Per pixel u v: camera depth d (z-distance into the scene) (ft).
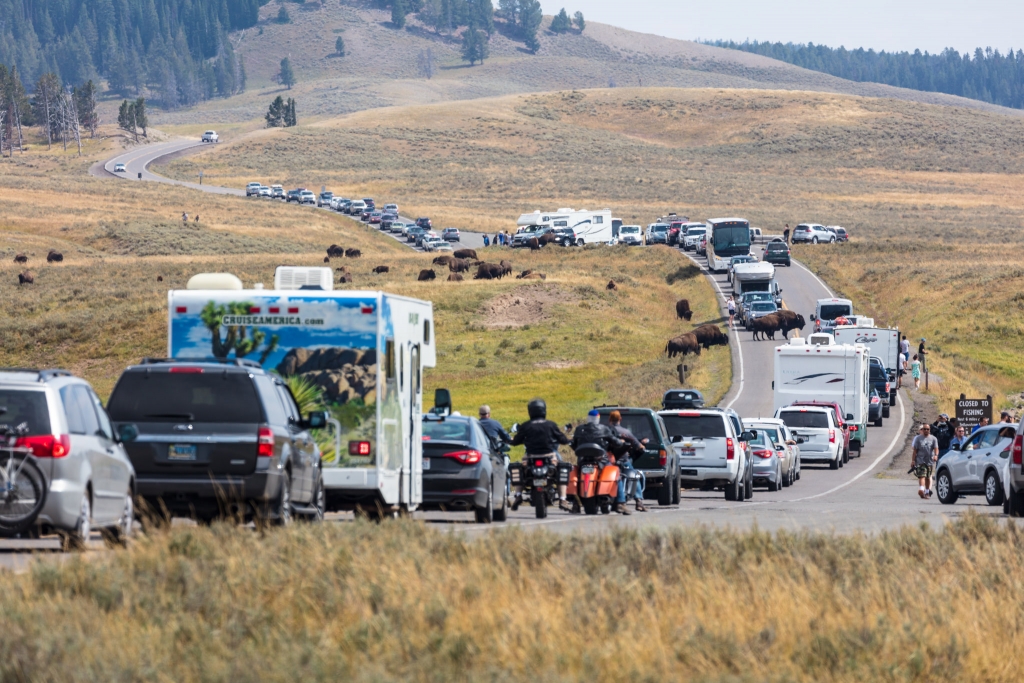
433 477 225.15
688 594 115.85
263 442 165.58
